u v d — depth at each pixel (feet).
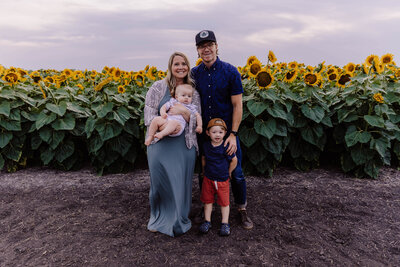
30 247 9.68
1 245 9.90
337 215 11.78
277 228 10.78
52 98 16.78
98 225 11.09
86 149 19.08
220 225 11.02
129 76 20.70
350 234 10.39
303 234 10.37
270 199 13.25
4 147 16.57
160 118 9.37
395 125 16.10
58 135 16.22
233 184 10.76
